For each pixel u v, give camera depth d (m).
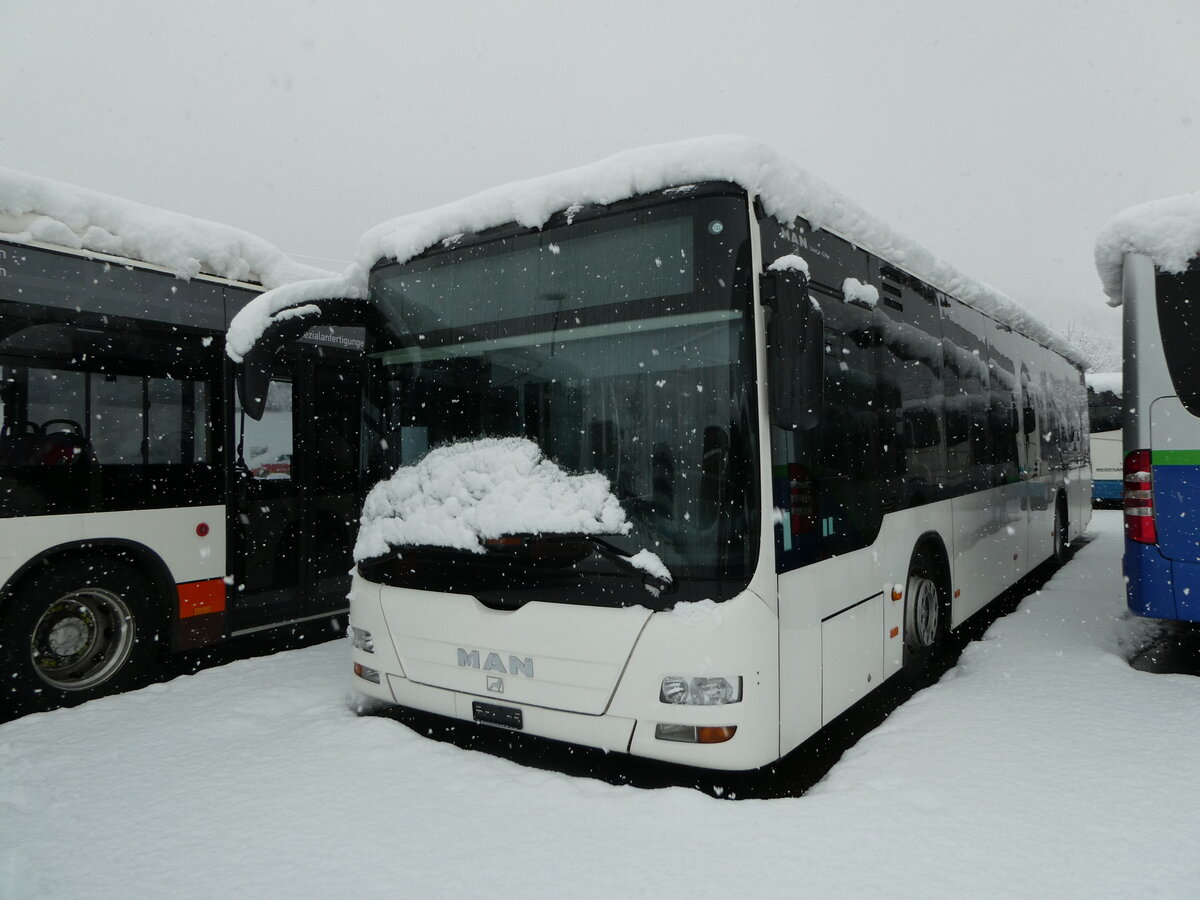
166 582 5.66
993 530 7.06
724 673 3.36
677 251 3.65
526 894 2.80
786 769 4.24
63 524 5.11
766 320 3.59
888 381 4.96
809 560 3.89
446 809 3.45
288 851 3.13
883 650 4.73
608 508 3.59
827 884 2.81
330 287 4.60
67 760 4.06
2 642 4.86
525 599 3.75
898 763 3.77
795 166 4.01
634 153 3.85
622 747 3.52
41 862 3.09
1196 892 2.71
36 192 5.17
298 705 4.89
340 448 7.04
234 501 6.12
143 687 5.59
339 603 6.95
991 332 7.28
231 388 6.15
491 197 4.24
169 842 3.22
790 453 3.77
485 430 4.06
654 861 2.99
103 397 5.37
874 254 4.91
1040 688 4.73
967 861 2.93
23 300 5.01
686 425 3.54
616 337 3.74
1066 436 10.55
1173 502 4.95
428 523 4.07
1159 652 6.03
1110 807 3.30
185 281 5.90
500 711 3.85
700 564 3.43
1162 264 5.04
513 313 4.05
